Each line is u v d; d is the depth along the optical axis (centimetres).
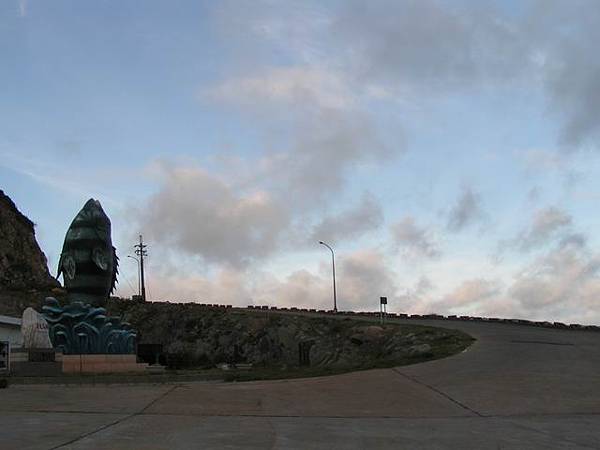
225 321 6725
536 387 1880
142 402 1638
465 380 2016
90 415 1405
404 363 2553
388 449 1066
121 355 2958
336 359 4619
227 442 1091
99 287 3178
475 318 5650
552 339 3531
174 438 1120
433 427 1321
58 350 2731
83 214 3244
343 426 1324
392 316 6125
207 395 1795
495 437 1197
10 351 2442
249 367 3881
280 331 5909
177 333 7000
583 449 1084
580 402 1662
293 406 1619
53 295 7800
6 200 9788
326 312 7000
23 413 1422
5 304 7400
